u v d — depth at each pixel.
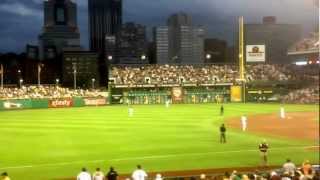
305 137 52.75
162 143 49.09
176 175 33.88
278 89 124.69
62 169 37.16
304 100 118.00
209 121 71.31
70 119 77.56
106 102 120.69
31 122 73.19
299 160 39.22
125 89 122.19
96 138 53.62
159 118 76.88
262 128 61.81
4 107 106.50
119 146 47.62
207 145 47.50
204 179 25.95
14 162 40.12
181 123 68.56
